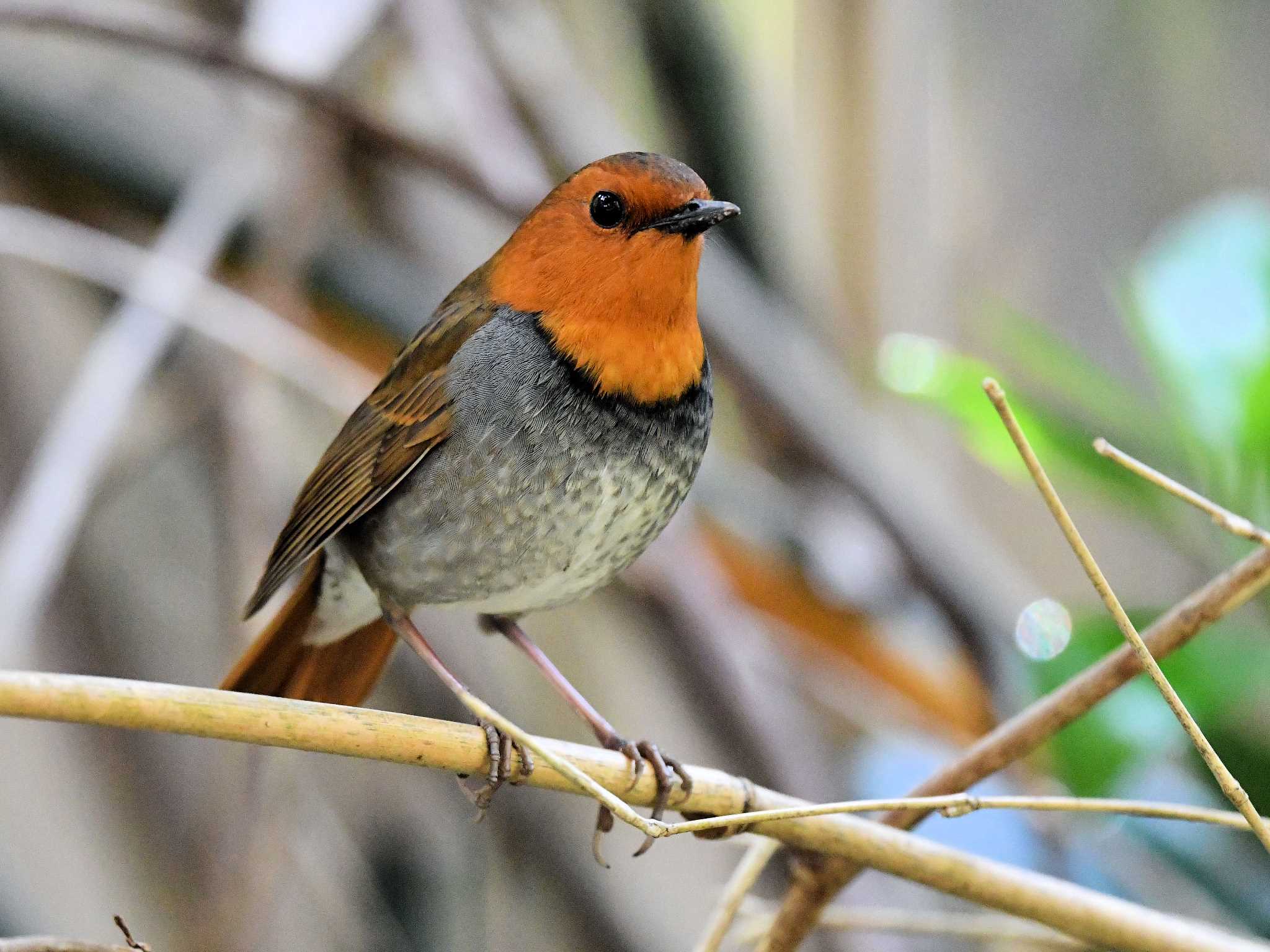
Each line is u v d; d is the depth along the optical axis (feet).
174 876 33.04
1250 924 26.55
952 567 34.24
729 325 34.71
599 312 24.07
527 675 36.91
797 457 35.06
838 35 39.24
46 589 26.96
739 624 34.68
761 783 33.09
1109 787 25.02
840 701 35.27
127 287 29.12
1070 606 29.60
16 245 28.81
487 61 33.78
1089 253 45.42
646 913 37.81
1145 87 46.24
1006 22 46.47
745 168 37.78
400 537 25.05
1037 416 27.89
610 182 24.04
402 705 34.22
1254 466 26.45
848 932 32.71
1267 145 46.03
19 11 29.58
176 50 30.53
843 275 39.58
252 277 32.48
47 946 16.92
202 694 17.04
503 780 21.52
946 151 45.44
